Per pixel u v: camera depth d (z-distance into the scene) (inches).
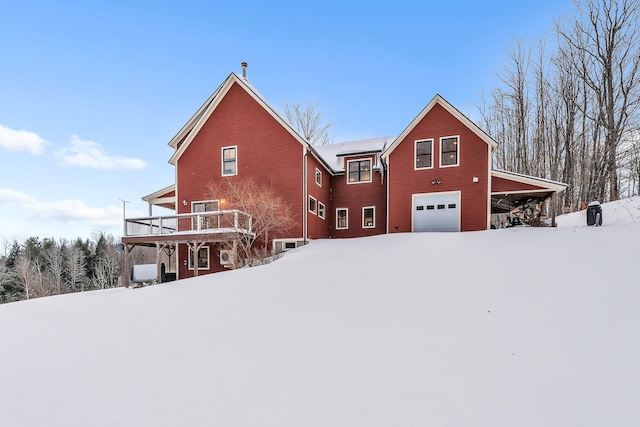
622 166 698.8
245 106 572.1
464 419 85.6
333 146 770.2
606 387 95.9
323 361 126.6
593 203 435.5
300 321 176.6
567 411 86.3
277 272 308.3
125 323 211.0
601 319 143.6
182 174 592.4
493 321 152.3
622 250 257.3
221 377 120.1
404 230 535.8
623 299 163.3
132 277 550.9
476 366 113.8
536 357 116.7
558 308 160.6
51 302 324.8
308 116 1203.9
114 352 157.6
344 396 100.6
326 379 112.3
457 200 511.2
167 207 719.1
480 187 500.7
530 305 167.8
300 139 537.6
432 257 301.0
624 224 388.5
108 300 301.6
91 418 99.2
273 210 515.5
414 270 260.7
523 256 274.5
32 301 343.6
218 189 569.9
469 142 510.3
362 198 676.1
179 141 630.5
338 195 692.7
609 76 738.2
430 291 206.1
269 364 128.0
